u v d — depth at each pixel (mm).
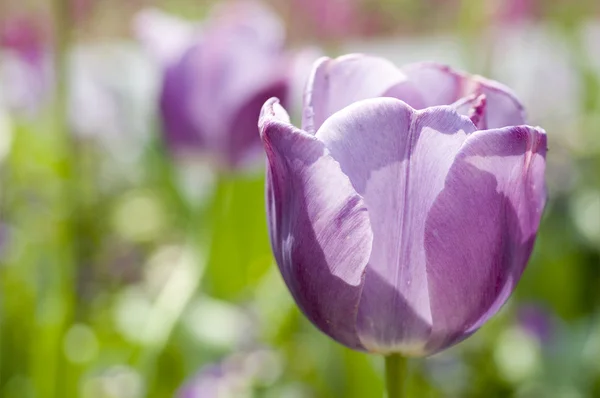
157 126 751
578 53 1247
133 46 1648
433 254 431
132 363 710
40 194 962
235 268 823
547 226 945
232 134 703
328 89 448
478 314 439
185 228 936
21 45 1118
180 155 729
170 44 716
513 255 436
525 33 1169
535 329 780
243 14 727
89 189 1052
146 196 1151
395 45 1479
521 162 428
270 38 712
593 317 809
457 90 459
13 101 1105
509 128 424
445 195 427
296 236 435
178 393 654
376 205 434
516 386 765
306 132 431
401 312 440
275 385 686
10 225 885
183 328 690
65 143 625
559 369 762
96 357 721
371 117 430
